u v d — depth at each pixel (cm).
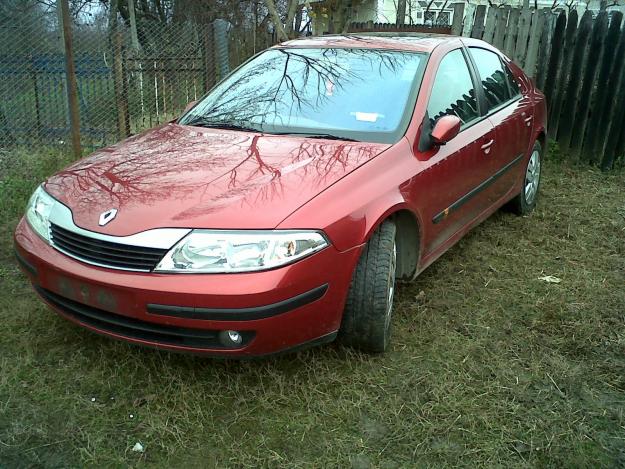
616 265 463
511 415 288
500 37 819
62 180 326
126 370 309
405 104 371
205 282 261
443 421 281
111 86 700
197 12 1473
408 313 378
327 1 1292
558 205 596
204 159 323
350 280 295
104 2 1434
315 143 341
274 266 265
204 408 285
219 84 442
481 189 435
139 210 278
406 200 325
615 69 699
